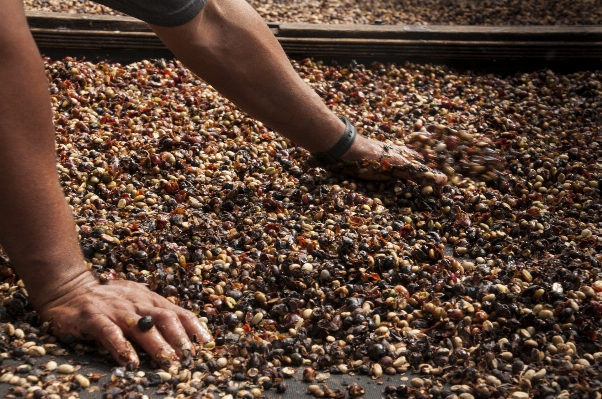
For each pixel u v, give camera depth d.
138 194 2.52
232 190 2.52
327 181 2.64
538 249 2.30
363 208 2.48
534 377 1.73
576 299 1.98
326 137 2.58
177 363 1.74
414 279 2.13
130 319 1.78
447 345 1.87
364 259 2.15
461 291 2.05
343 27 3.80
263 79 2.43
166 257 2.12
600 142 3.07
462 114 3.32
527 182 2.75
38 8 4.33
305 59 3.74
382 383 1.76
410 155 2.69
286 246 2.25
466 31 3.82
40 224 1.79
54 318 1.81
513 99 3.54
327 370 1.81
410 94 3.52
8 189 1.73
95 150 2.77
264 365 1.77
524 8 5.14
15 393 1.61
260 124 3.12
